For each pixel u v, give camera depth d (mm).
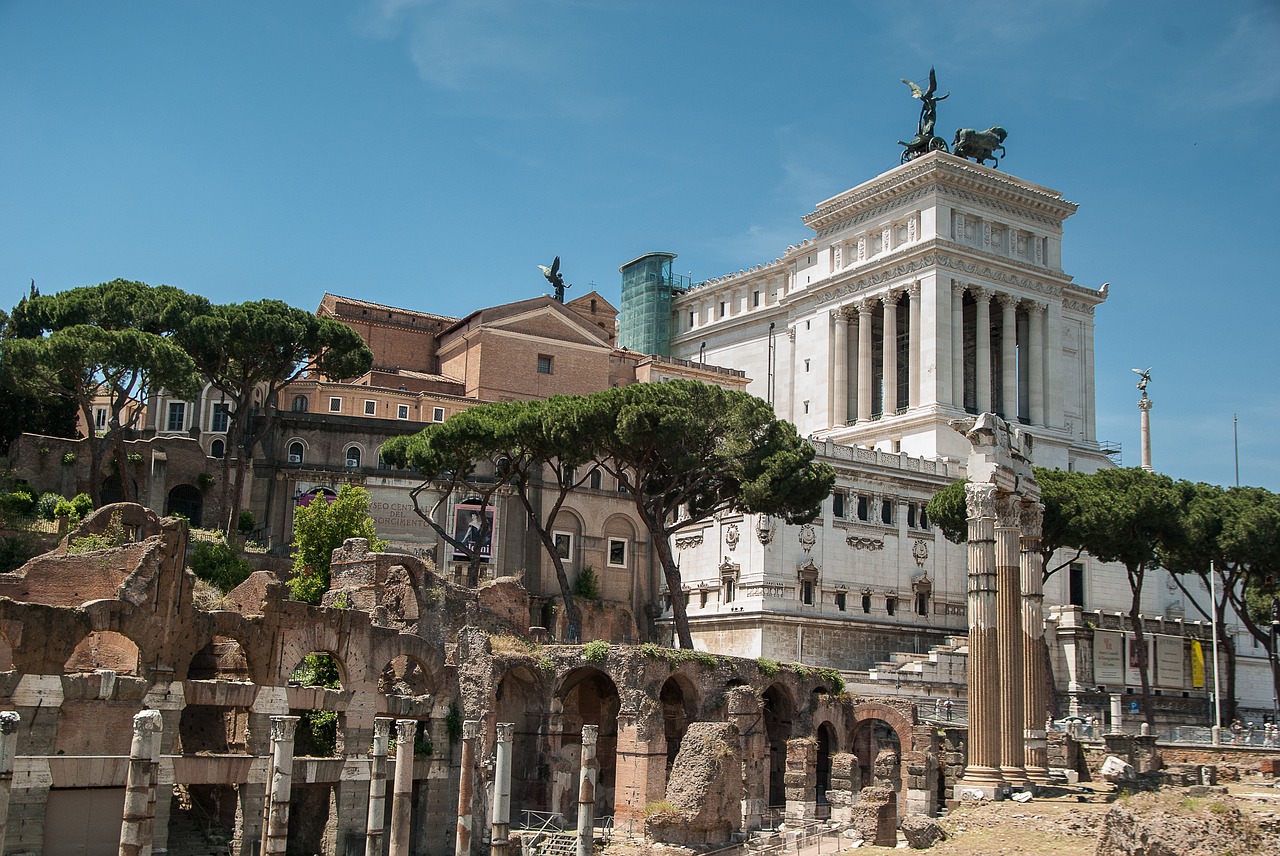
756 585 116188
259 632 69938
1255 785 77375
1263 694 141375
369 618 76000
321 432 117812
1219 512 108938
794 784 81875
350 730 73750
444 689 79688
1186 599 144750
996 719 66812
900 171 161250
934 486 130250
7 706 58750
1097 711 114875
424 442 101688
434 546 113375
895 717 91125
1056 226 167875
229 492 109312
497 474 112500
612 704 88500
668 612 124688
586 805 65312
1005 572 68375
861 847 63750
